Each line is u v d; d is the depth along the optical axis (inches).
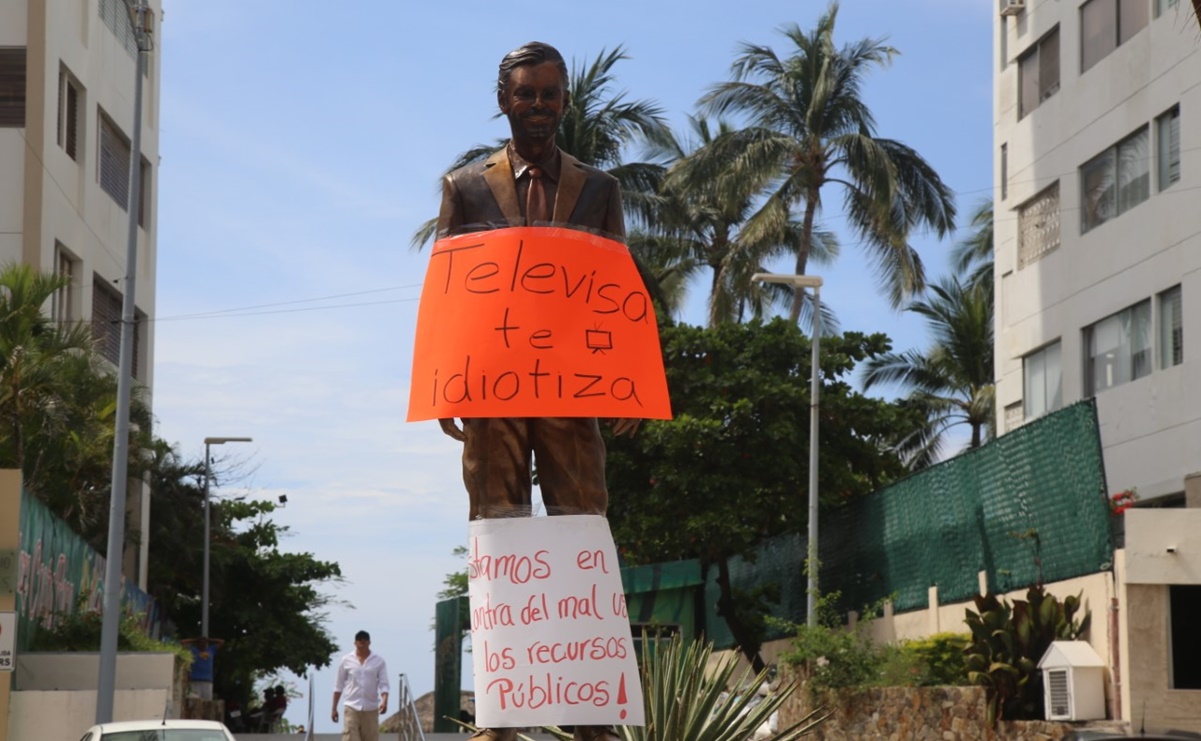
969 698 767.1
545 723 205.5
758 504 1382.9
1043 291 1254.3
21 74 1229.1
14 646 813.2
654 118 1743.4
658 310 1464.1
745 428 1369.3
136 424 1321.4
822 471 1365.7
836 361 1398.9
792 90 1681.8
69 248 1302.9
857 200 1654.8
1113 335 1141.1
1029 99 1299.2
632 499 1384.1
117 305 1481.3
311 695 763.4
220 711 1421.0
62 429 995.3
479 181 220.2
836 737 826.2
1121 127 1130.7
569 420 215.6
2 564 823.1
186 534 1914.4
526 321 214.1
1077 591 777.6
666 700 341.4
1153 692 701.9
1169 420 1052.5
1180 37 1050.1
